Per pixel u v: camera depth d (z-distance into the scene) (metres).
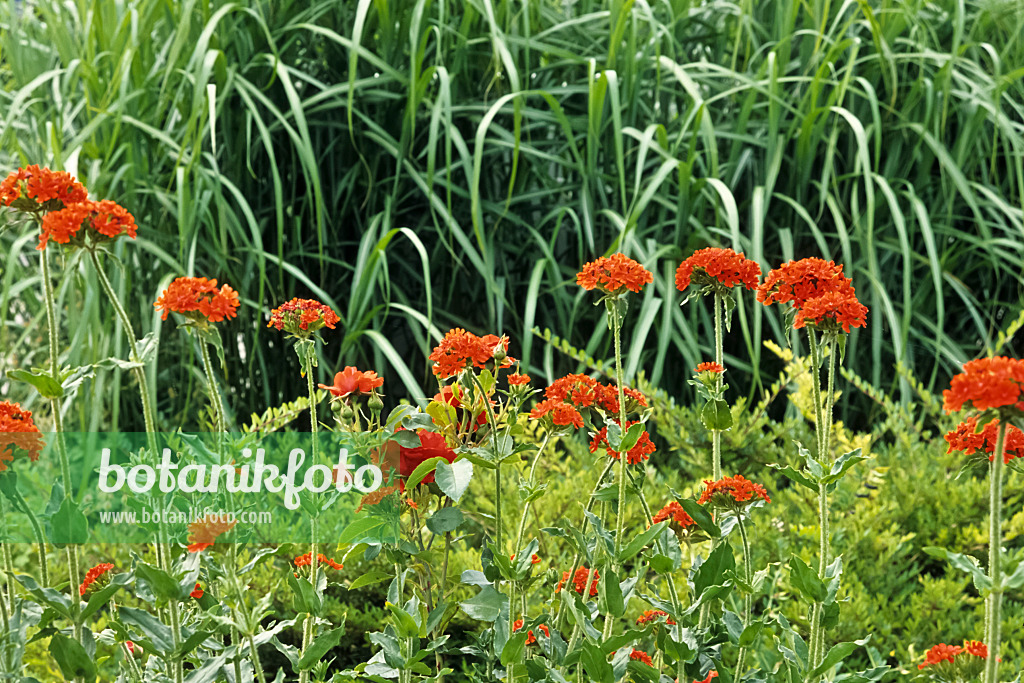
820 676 0.88
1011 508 1.71
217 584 0.96
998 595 0.70
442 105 2.25
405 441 0.94
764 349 2.34
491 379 0.94
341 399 0.95
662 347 1.93
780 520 1.69
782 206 2.34
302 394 2.22
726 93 2.13
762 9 2.58
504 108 2.21
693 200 2.13
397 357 1.87
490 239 2.17
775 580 1.26
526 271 2.38
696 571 0.95
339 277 2.30
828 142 2.32
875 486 1.76
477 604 0.88
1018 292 2.50
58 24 2.24
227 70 2.09
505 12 2.25
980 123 2.24
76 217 0.76
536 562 0.97
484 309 2.35
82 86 2.32
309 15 2.28
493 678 0.99
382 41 2.24
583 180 2.11
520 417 0.97
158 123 2.13
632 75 2.21
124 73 1.97
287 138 2.31
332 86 2.36
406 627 0.84
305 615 0.89
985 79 2.27
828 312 0.82
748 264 0.94
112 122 2.12
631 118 2.26
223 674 0.88
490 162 2.33
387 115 2.32
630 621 1.37
